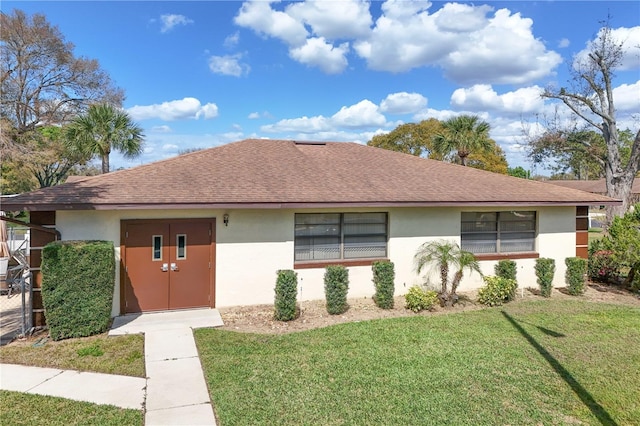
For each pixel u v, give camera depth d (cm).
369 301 1056
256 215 987
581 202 1217
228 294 968
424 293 997
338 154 1441
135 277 902
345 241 1091
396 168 1358
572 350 697
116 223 879
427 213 1144
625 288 1237
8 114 3394
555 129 3167
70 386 548
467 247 1209
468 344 723
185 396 521
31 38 3394
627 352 690
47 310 721
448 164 1522
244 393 523
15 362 631
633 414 484
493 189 1230
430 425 453
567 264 1185
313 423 454
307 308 974
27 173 3525
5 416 465
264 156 1281
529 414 480
